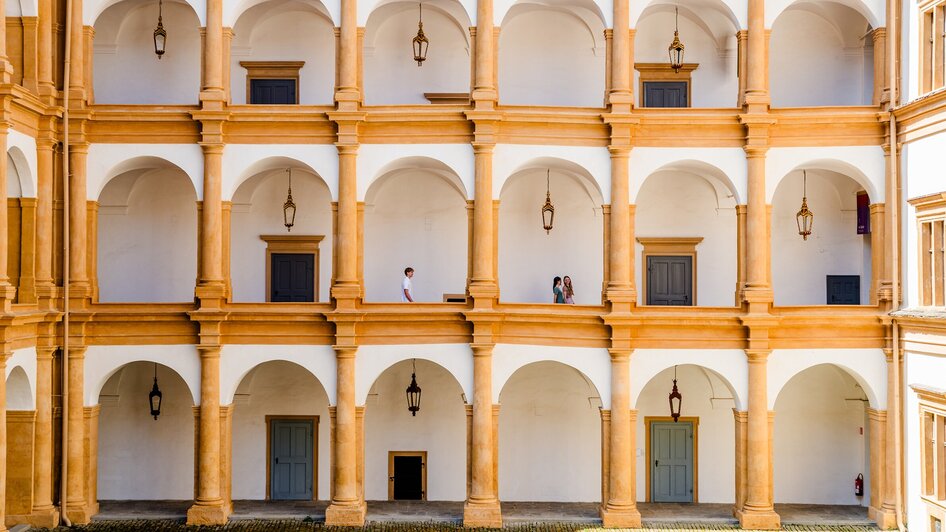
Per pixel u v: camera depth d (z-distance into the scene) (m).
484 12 30.47
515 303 30.66
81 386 30.41
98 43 33.84
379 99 34.00
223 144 30.66
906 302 29.36
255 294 34.16
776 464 33.56
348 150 30.47
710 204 33.97
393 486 33.84
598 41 33.91
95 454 31.28
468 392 30.59
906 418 29.39
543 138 30.64
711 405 33.72
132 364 33.97
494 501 30.27
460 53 34.09
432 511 31.83
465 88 34.06
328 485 33.88
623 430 29.89
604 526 30.00
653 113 30.39
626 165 30.28
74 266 30.33
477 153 30.39
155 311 30.44
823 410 33.50
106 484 33.75
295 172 34.38
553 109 30.48
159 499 33.72
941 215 27.47
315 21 34.00
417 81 34.03
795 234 34.00
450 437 33.91
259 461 33.94
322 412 33.97
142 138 30.78
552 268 34.12
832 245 33.97
